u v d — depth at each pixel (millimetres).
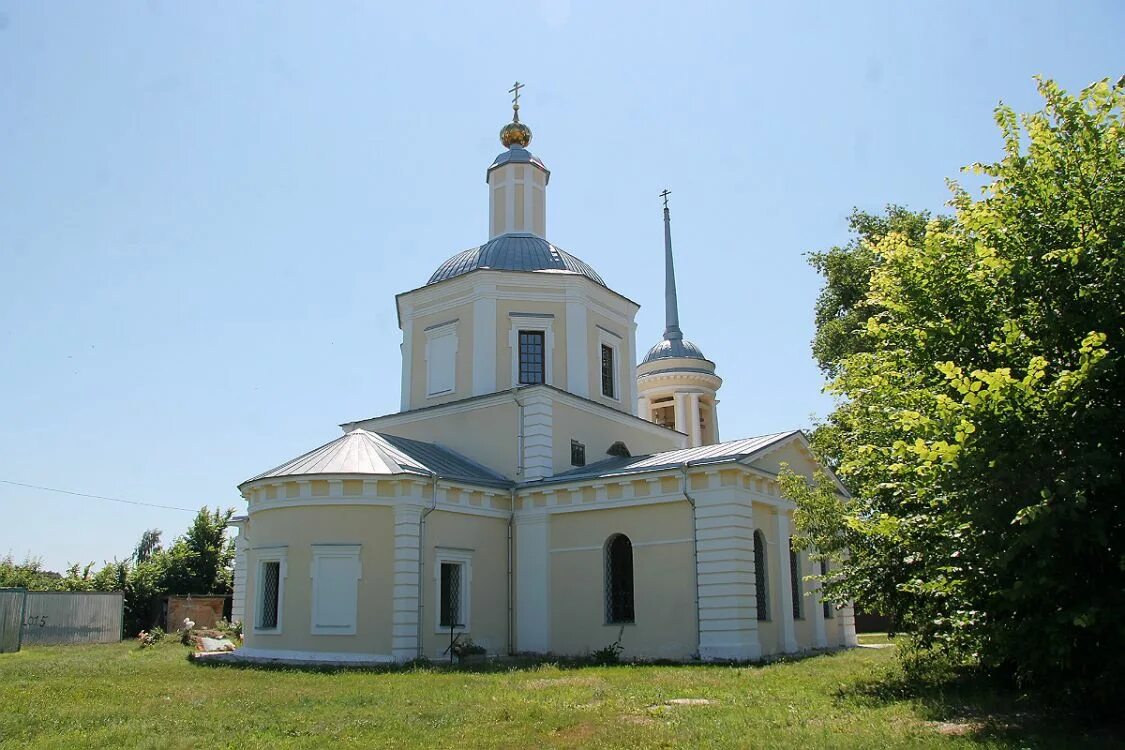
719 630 21594
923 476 10633
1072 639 9938
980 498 10141
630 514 23719
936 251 12492
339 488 22547
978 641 10945
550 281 29031
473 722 11672
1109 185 11047
